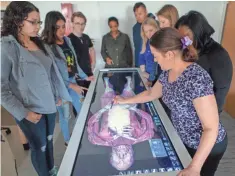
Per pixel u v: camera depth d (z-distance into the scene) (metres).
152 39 0.97
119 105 1.44
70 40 2.30
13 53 1.30
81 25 2.56
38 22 1.39
